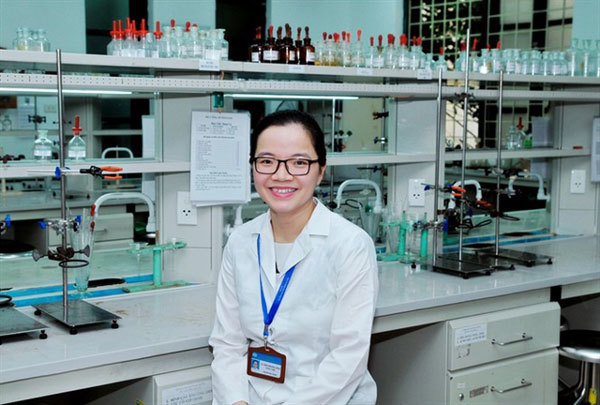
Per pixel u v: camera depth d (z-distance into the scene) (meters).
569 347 2.88
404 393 2.74
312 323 1.85
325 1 6.70
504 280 2.75
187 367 2.07
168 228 2.88
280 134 1.82
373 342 2.87
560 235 3.96
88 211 2.67
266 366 1.88
